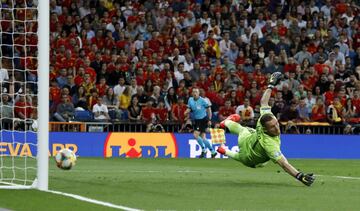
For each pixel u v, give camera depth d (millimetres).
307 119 76812
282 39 85000
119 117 73750
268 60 82062
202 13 86188
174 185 36156
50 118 72312
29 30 74875
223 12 86375
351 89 79875
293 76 79250
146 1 85562
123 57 78125
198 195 31484
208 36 83688
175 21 84812
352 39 87438
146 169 49938
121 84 75062
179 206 27375
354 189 35312
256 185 36812
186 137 72250
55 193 31297
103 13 83500
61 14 81938
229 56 83375
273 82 36938
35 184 33469
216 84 77875
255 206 27844
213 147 70375
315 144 74875
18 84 68875
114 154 71000
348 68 82500
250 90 76812
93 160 62625
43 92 32969
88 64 77000
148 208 26562
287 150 74438
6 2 76188
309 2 89375
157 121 73625
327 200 30234
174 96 75000
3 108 66312
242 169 51312
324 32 86812
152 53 80688
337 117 76438
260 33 85750
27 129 65625
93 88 74125
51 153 69750
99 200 28953
